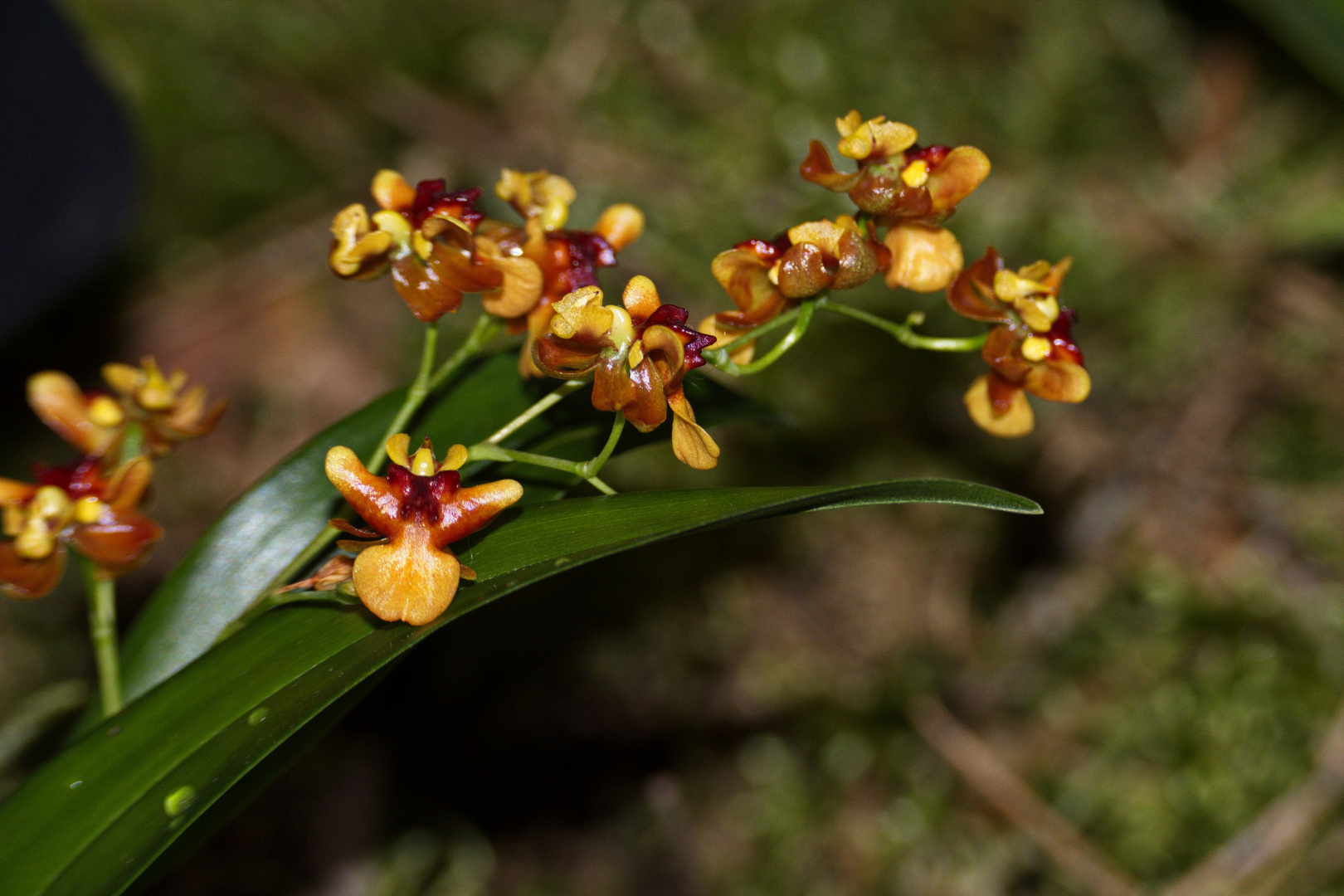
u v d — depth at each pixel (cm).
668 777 52
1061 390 34
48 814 32
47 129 45
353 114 65
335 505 36
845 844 51
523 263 34
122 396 35
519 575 32
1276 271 60
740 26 64
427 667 52
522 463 36
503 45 66
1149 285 60
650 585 55
